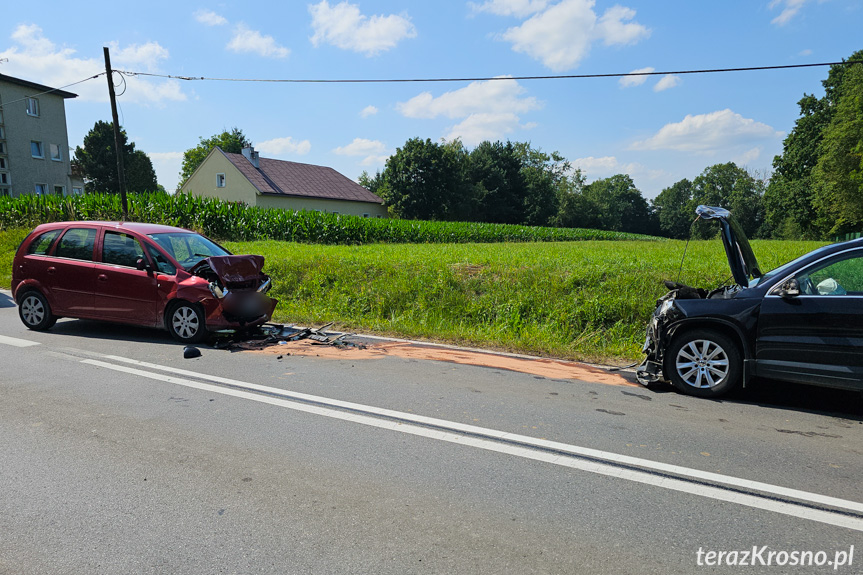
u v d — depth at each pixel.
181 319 7.62
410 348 7.57
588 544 2.74
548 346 7.74
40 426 4.32
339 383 5.62
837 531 2.91
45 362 6.42
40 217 25.38
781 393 5.63
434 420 4.52
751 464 3.75
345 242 29.03
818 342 5.00
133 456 3.77
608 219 106.75
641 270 11.09
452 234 36.81
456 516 3.00
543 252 17.81
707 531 2.88
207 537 2.77
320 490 3.30
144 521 2.92
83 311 8.16
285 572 2.48
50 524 2.89
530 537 2.80
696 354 5.53
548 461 3.75
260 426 4.35
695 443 4.12
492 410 4.81
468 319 9.91
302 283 11.89
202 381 5.64
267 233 26.84
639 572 2.51
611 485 3.41
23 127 39.94
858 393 5.61
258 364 6.43
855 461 3.84
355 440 4.08
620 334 8.85
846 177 45.06
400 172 65.25
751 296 5.39
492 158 80.38
